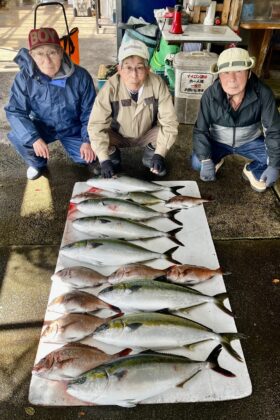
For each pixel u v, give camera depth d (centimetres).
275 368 160
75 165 288
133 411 146
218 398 145
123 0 418
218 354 150
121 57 209
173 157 296
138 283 170
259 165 252
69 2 819
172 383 141
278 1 333
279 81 383
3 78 432
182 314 172
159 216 224
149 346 154
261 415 145
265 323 177
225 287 187
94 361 146
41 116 256
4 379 156
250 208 245
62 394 145
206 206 246
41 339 159
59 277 181
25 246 217
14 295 189
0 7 784
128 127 250
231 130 238
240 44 428
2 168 285
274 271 202
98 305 169
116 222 209
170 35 322
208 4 345
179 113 339
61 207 246
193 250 206
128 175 269
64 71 232
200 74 314
